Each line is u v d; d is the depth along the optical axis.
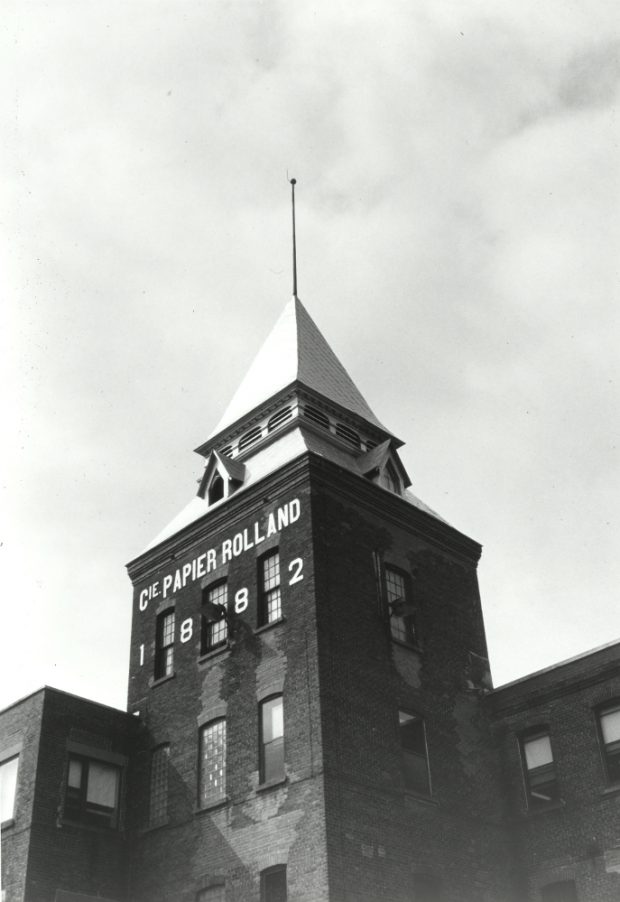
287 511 28.38
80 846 26.62
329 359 36.50
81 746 28.08
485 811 27.47
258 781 25.00
